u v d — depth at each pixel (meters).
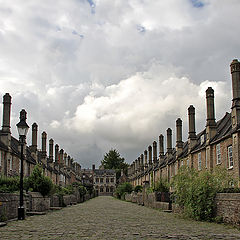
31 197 24.58
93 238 11.55
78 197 53.47
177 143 49.97
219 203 18.52
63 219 19.38
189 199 20.38
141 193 45.78
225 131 32.62
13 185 25.89
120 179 132.12
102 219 19.92
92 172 161.50
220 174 20.69
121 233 13.12
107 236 12.16
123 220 19.42
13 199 19.27
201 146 38.72
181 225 16.61
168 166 56.72
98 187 150.62
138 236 12.25
